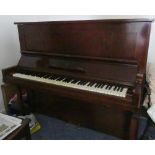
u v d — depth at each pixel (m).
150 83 1.52
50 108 2.21
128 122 1.70
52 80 1.69
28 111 2.35
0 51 2.31
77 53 1.74
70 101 1.99
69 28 1.70
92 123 1.96
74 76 1.71
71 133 1.97
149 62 2.04
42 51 1.95
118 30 1.47
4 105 2.33
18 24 1.98
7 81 1.96
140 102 1.32
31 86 1.79
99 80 1.59
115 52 1.54
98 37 1.58
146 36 1.37
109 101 1.40
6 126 1.22
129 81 1.46
